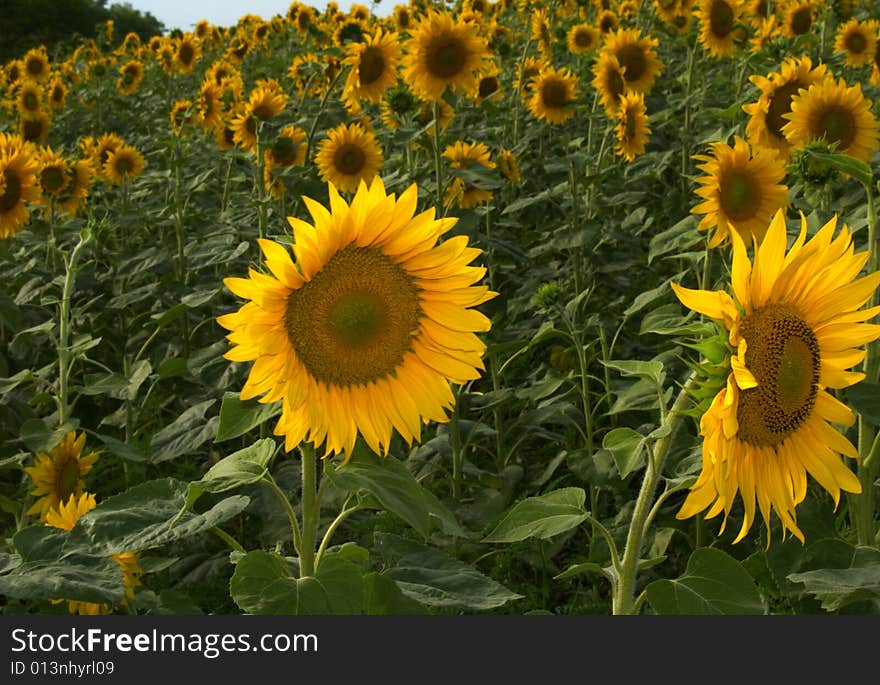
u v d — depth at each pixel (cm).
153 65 1858
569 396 517
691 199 702
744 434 221
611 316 629
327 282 226
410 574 240
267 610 210
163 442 384
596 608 392
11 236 716
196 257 532
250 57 1694
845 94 484
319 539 391
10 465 418
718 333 209
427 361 240
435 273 236
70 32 4872
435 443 451
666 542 382
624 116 700
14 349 502
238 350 217
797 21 924
